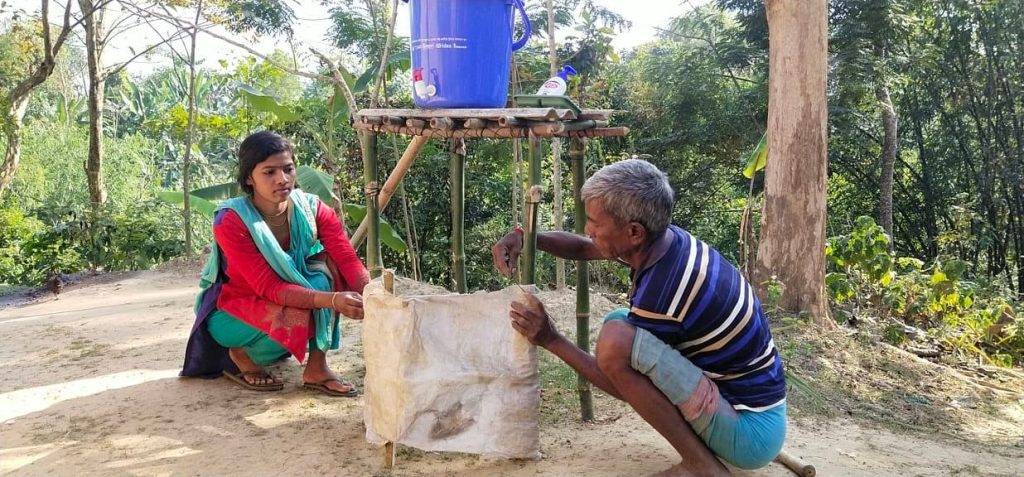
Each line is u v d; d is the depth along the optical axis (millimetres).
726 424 2148
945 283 6609
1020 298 14664
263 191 2967
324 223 3264
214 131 11641
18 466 2596
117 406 3184
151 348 4332
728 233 15523
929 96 15070
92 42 10977
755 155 6688
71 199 14461
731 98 13719
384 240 7434
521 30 10336
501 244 2717
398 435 2342
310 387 3355
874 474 2666
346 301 2768
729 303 2109
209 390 3361
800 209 5711
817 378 4457
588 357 2312
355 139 10039
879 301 6707
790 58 5664
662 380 2094
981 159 15055
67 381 3656
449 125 2508
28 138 16266
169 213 11438
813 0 5609
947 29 14344
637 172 2061
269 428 2889
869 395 4297
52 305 7043
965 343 6246
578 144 2850
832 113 12375
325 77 7059
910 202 15938
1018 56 13734
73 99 22562
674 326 2115
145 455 2645
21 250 11008
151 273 8719
